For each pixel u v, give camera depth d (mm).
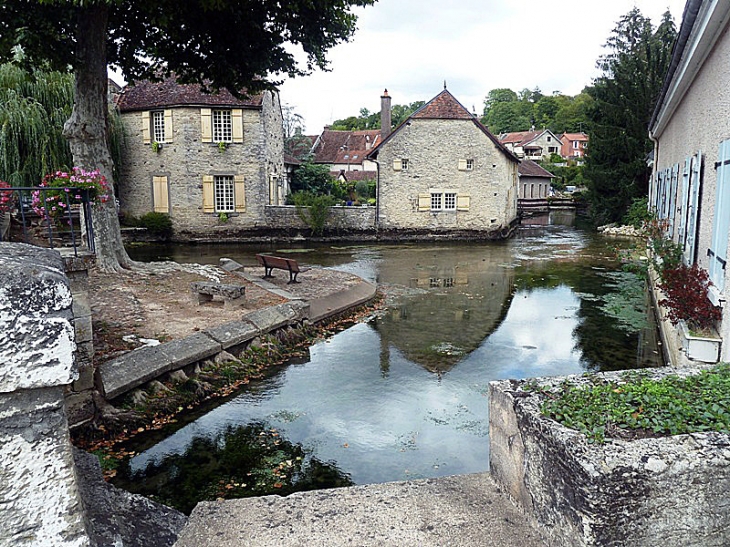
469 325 9211
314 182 30625
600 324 9164
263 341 7516
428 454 4785
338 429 5301
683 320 5441
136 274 10828
